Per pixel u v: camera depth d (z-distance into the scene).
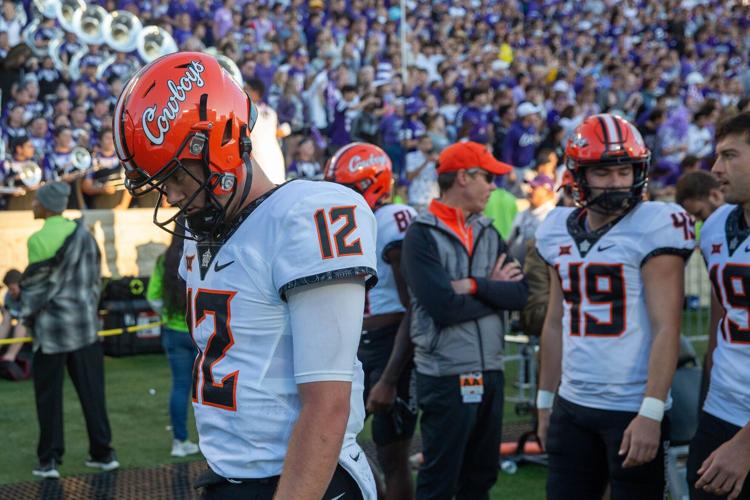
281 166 4.66
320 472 1.49
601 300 2.64
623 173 2.60
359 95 12.20
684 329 7.33
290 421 1.59
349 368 1.54
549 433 2.82
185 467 4.62
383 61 13.55
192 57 1.58
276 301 1.57
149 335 7.51
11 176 8.26
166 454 4.84
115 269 7.39
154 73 1.54
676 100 15.12
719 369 2.41
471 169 3.17
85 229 4.59
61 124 8.92
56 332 4.41
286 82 11.31
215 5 13.31
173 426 4.79
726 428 2.37
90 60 10.23
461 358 3.07
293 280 1.51
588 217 2.74
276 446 1.60
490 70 14.62
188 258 1.73
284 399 1.59
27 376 6.72
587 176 2.62
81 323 4.48
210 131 1.54
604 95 14.95
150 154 1.52
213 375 1.62
